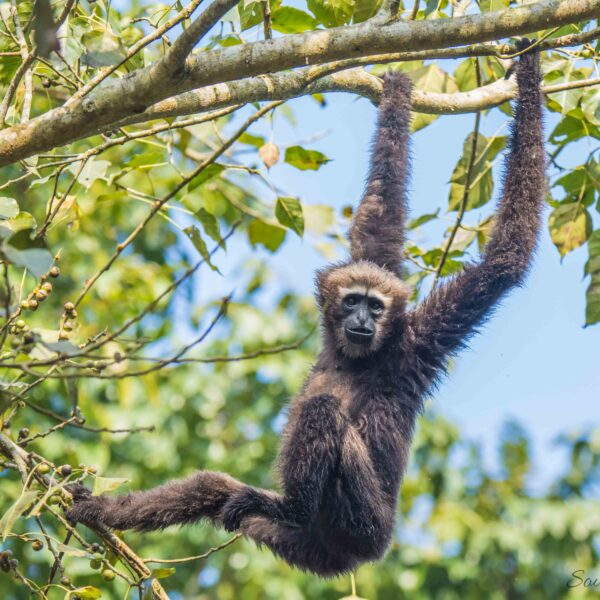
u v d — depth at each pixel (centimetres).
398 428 1385
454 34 998
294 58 975
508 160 1291
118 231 2458
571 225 1427
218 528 1345
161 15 1252
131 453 2297
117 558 1058
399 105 1476
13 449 963
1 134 931
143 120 1063
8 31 1107
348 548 1328
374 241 1547
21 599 2047
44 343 787
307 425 1284
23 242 777
